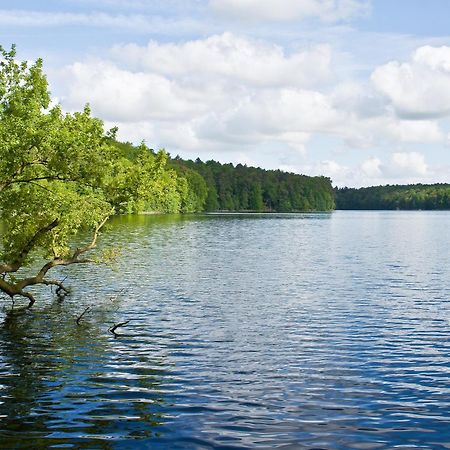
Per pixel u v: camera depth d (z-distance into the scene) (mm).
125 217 141875
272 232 96938
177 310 26766
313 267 45594
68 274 38344
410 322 24422
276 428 12898
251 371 17141
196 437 12383
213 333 22109
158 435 12453
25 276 36812
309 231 103125
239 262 48406
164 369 17266
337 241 77875
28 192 24703
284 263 48219
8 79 22953
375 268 45219
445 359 18594
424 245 71125
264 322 24234
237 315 25703
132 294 31125
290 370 17297
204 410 13945
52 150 22578
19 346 19703
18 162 22406
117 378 16312
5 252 26547
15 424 12914
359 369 17438
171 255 52656
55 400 14469
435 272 42656
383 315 25938
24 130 21688
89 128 23609
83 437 12297
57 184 25031
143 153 25625
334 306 28172
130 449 11758
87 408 13969
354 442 12211
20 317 24656
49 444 11898
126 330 22438
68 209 24281
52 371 16875
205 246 64000
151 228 95062
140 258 49656
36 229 26062
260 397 14883
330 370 17312
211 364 17859
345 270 43688
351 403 14508
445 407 14273
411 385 15961
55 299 29234
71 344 20062
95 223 26625
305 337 21609
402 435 12570
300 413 13820
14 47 23016
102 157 23891
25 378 16188
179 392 15203
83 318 24578
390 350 19719
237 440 12242
